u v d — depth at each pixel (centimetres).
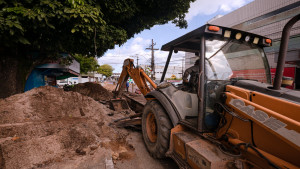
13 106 329
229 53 225
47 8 372
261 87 179
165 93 265
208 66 209
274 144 139
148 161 268
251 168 152
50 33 439
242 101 164
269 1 1222
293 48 1088
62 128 290
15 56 504
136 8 666
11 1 355
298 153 123
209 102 212
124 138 344
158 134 252
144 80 461
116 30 608
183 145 199
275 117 134
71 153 244
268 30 1227
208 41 207
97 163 222
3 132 251
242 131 167
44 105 365
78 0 405
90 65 2003
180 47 304
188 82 289
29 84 686
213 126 205
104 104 621
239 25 1477
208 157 156
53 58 630
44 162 215
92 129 322
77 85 805
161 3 720
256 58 245
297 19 140
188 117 250
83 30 427
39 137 259
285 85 206
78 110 403
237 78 226
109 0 542
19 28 330
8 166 196
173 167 253
